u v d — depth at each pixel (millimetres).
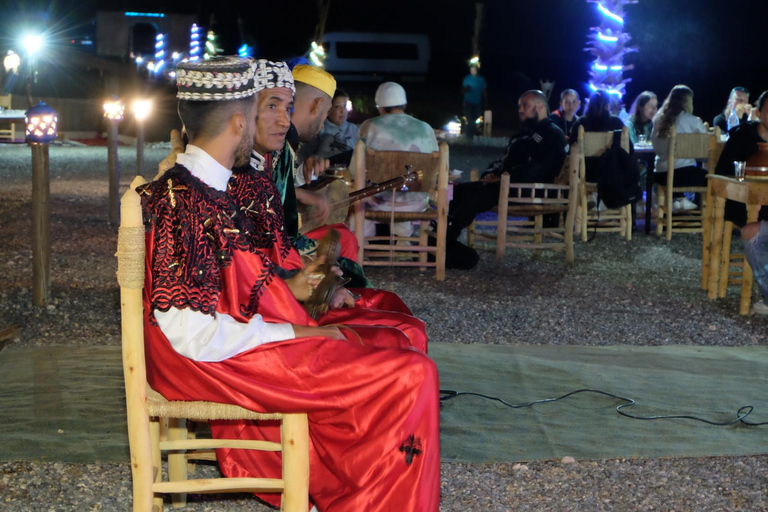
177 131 3154
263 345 2525
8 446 3611
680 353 5141
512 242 8266
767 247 5836
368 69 28016
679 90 9406
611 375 4707
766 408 4242
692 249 8742
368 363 2576
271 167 3414
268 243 2982
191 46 25766
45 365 4641
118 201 9398
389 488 2586
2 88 21078
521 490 3342
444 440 3785
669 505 3244
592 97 10148
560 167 8203
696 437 3871
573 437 3846
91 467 3459
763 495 3332
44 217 5750
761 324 5832
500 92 29578
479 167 15164
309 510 2926
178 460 3141
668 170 9227
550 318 5910
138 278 2502
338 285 3289
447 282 7027
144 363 2586
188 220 2463
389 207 7168
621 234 9414
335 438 2650
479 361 4914
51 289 6168
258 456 3100
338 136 8328
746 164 6129
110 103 9219
